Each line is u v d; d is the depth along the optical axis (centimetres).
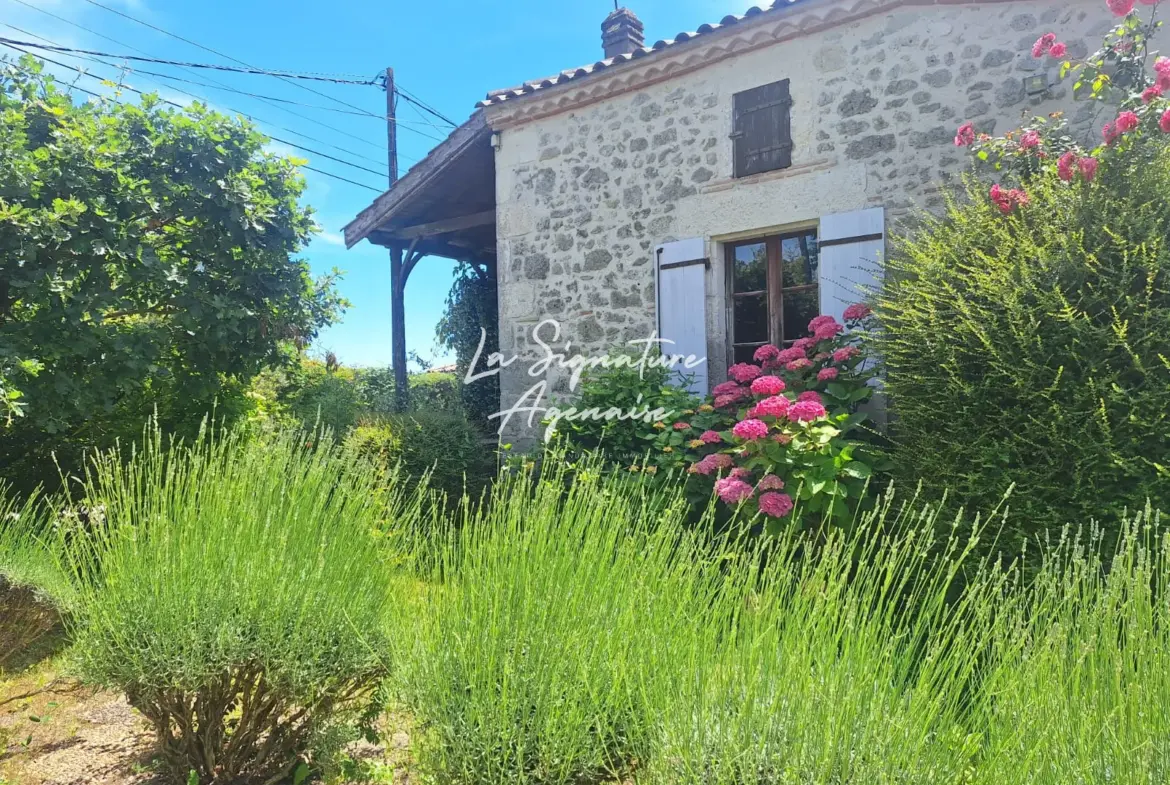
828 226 505
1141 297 292
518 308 671
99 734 264
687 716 152
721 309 566
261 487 242
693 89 571
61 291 398
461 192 798
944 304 350
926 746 141
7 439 438
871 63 495
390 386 1059
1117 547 262
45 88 443
